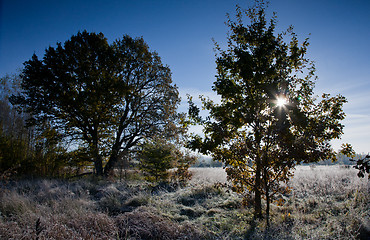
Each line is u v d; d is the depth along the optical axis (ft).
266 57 20.72
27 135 61.05
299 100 19.93
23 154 55.47
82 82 59.77
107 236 15.20
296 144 18.25
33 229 14.96
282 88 19.81
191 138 22.48
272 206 24.56
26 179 44.57
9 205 21.29
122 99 66.03
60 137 58.03
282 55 20.67
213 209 23.89
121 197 29.37
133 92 68.28
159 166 48.70
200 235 16.39
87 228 16.47
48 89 57.00
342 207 21.72
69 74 57.57
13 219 18.15
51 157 56.85
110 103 60.90
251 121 19.33
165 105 68.13
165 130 65.51
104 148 60.23
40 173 53.52
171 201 28.14
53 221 17.06
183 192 33.01
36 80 55.47
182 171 47.80
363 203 20.57
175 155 50.83
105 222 17.46
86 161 61.77
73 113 61.36
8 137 55.36
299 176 44.52
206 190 32.94
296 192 31.01
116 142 66.59
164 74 71.56
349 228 16.33
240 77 21.59
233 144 20.68
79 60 60.08
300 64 20.61
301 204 24.75
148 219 18.72
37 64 56.18
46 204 22.24
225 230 17.78
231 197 29.27
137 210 21.54
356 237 14.96
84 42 61.00
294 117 18.07
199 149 20.98
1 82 73.41
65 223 17.42
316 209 22.49
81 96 55.67
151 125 66.08
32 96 56.70
